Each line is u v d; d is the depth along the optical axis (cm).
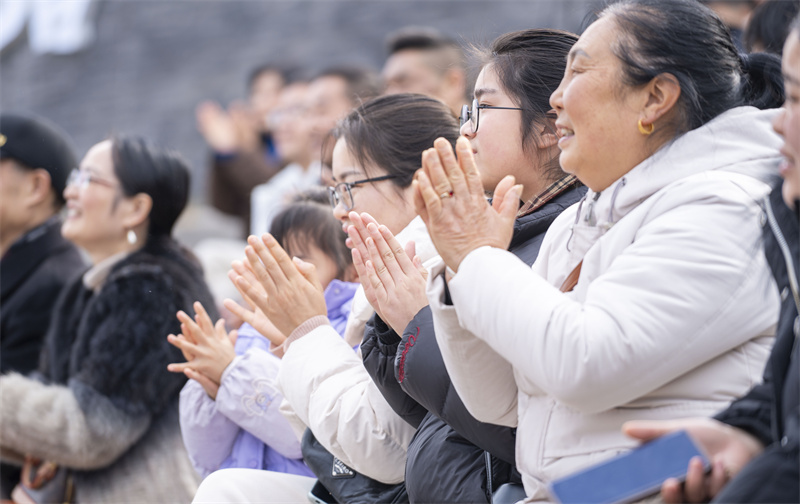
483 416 399
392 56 1049
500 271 357
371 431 482
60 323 775
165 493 704
